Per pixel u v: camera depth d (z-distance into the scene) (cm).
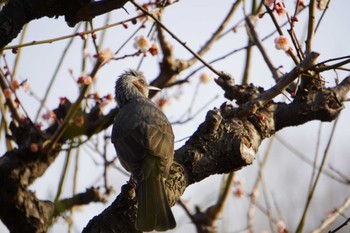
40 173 1197
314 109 1019
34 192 1176
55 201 995
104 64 1102
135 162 1045
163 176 956
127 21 1027
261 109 1015
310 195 975
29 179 1181
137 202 908
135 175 1016
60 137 1188
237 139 933
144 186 952
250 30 1231
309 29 1038
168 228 898
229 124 959
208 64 1084
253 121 989
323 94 1023
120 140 1137
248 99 1078
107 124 1298
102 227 872
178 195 950
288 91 1120
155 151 1055
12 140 1228
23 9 859
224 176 1357
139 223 874
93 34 1034
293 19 1016
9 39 862
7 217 1160
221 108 1000
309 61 944
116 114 1299
